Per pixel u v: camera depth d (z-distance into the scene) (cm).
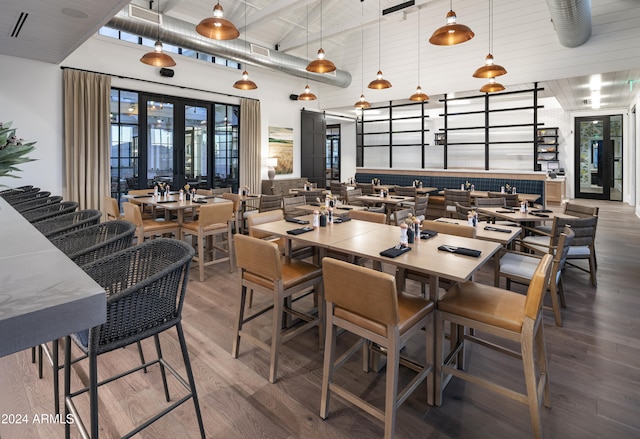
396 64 974
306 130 1091
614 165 1105
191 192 588
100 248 179
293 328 295
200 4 718
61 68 601
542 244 382
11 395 207
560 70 743
